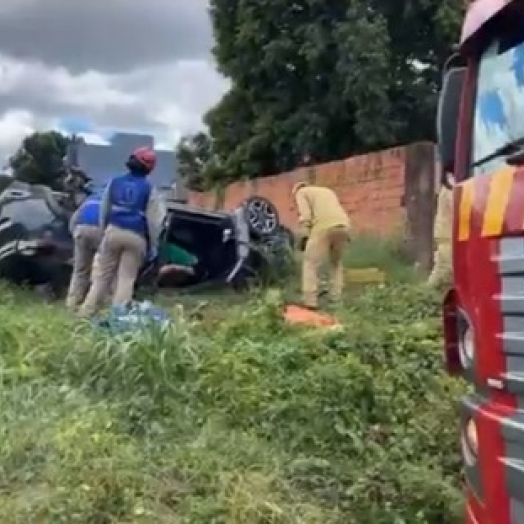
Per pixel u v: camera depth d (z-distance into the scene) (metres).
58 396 6.15
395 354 6.81
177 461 5.27
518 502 3.51
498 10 4.20
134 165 9.41
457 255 4.14
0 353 6.88
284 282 12.70
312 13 22.69
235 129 25.53
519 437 3.49
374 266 14.91
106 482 4.95
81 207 11.38
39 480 5.11
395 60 22.36
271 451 5.57
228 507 4.82
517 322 3.54
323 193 11.37
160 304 10.67
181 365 6.39
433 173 15.98
